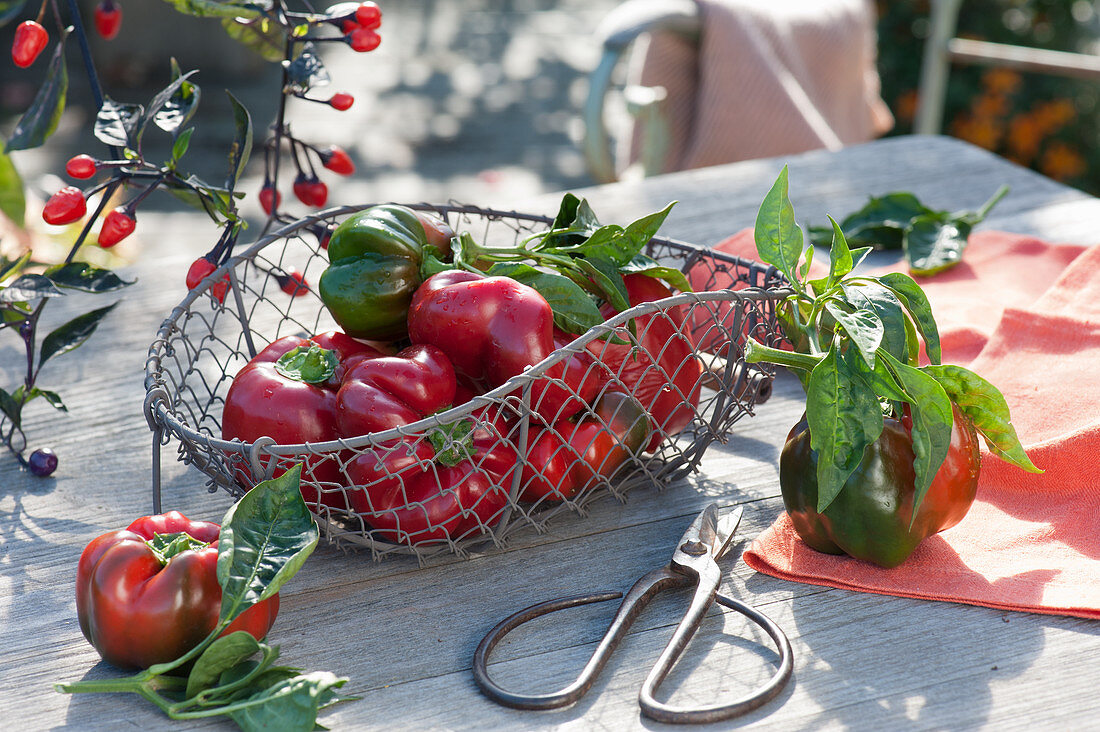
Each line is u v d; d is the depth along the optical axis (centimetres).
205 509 85
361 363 71
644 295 80
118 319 117
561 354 66
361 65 516
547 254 79
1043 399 90
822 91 234
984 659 65
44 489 88
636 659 66
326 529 71
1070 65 210
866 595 72
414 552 73
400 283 77
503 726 61
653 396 79
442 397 70
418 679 65
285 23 89
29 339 90
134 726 61
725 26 209
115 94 436
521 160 394
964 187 148
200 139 391
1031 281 117
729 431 86
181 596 61
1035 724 60
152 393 71
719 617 70
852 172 154
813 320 73
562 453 74
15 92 429
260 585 60
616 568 76
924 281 120
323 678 59
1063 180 340
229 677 62
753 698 60
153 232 311
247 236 283
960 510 71
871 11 249
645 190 149
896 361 66
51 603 74
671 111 226
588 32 600
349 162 98
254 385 72
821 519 72
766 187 149
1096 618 67
